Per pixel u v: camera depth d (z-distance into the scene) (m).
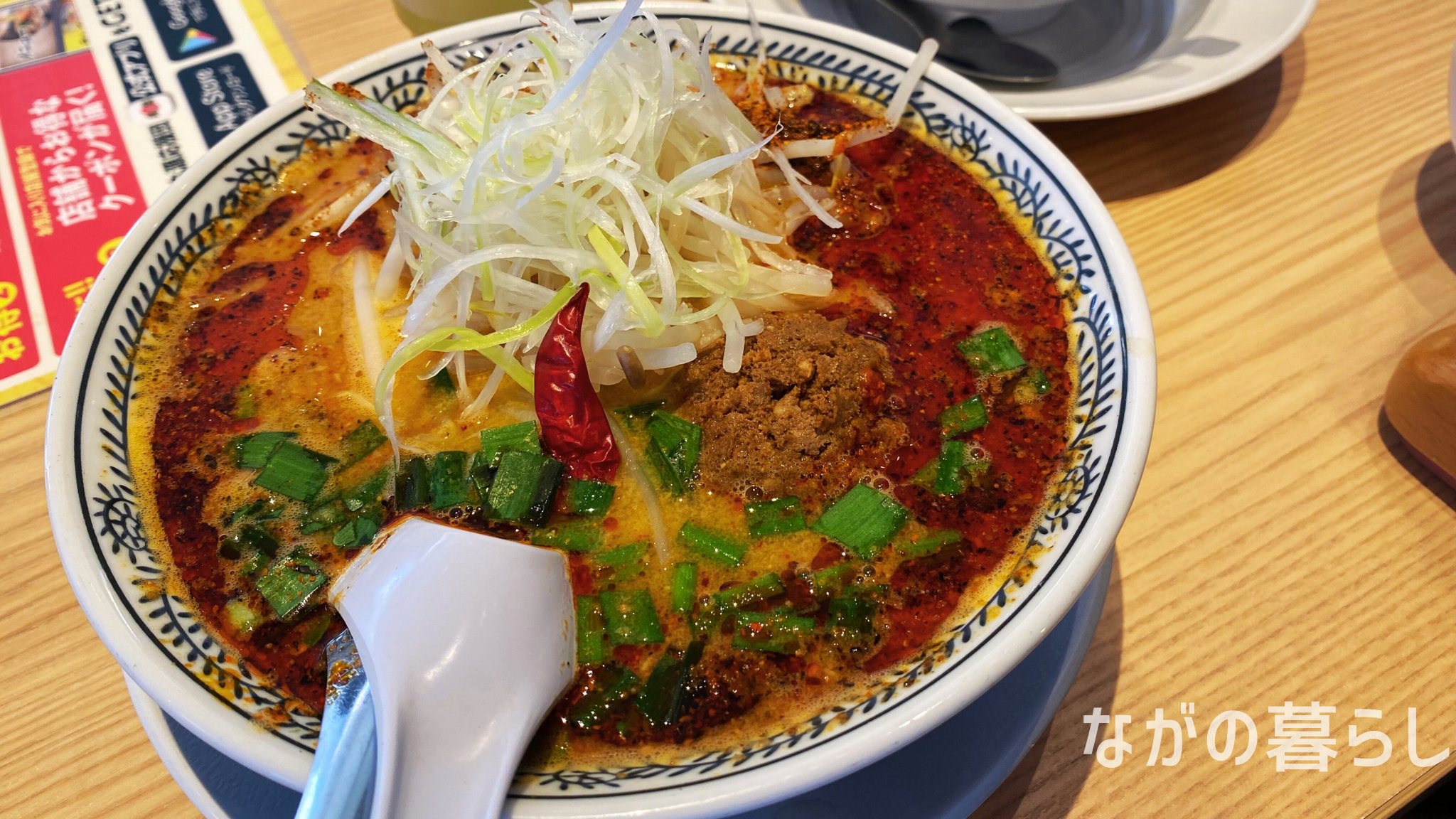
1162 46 0.32
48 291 0.28
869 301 0.24
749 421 0.21
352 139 0.27
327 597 0.19
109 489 0.20
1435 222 0.29
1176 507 0.24
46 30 0.35
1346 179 0.30
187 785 0.19
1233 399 0.26
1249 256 0.29
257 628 0.19
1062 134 0.32
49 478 0.19
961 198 0.26
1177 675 0.22
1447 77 0.33
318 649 0.18
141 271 0.23
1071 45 0.34
